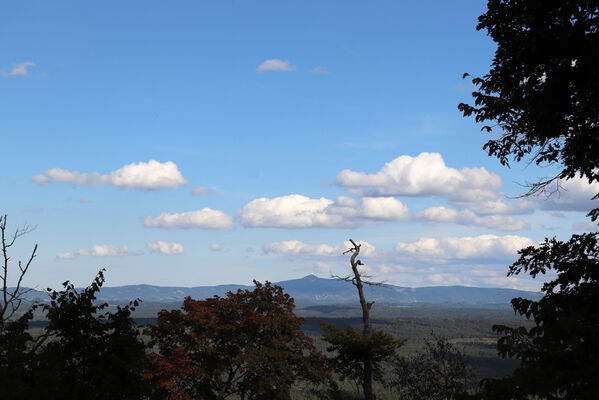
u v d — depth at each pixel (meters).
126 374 13.16
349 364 34.22
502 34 16.39
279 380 30.89
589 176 16.47
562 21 15.08
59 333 13.72
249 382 32.44
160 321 31.73
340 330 32.12
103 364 12.85
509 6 15.75
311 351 34.03
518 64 15.67
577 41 14.70
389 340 31.44
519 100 16.75
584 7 14.75
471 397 7.10
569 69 15.28
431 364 29.09
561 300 7.49
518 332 7.34
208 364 30.00
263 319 31.34
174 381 28.72
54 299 13.90
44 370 12.34
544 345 6.55
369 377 32.94
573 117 16.36
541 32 14.98
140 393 13.50
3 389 11.43
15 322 13.66
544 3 14.98
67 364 13.41
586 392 5.86
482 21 16.55
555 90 15.60
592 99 15.58
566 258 16.22
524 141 17.70
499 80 16.53
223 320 32.44
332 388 34.75
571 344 6.25
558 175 17.22
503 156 18.09
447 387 27.02
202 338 30.05
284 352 31.84
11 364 12.45
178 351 29.73
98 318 14.03
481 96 17.42
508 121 17.69
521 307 7.34
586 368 5.98
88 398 12.47
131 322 14.16
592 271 15.00
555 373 6.13
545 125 16.47
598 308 7.42
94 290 13.96
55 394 11.87
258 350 31.08
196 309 31.83
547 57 15.31
